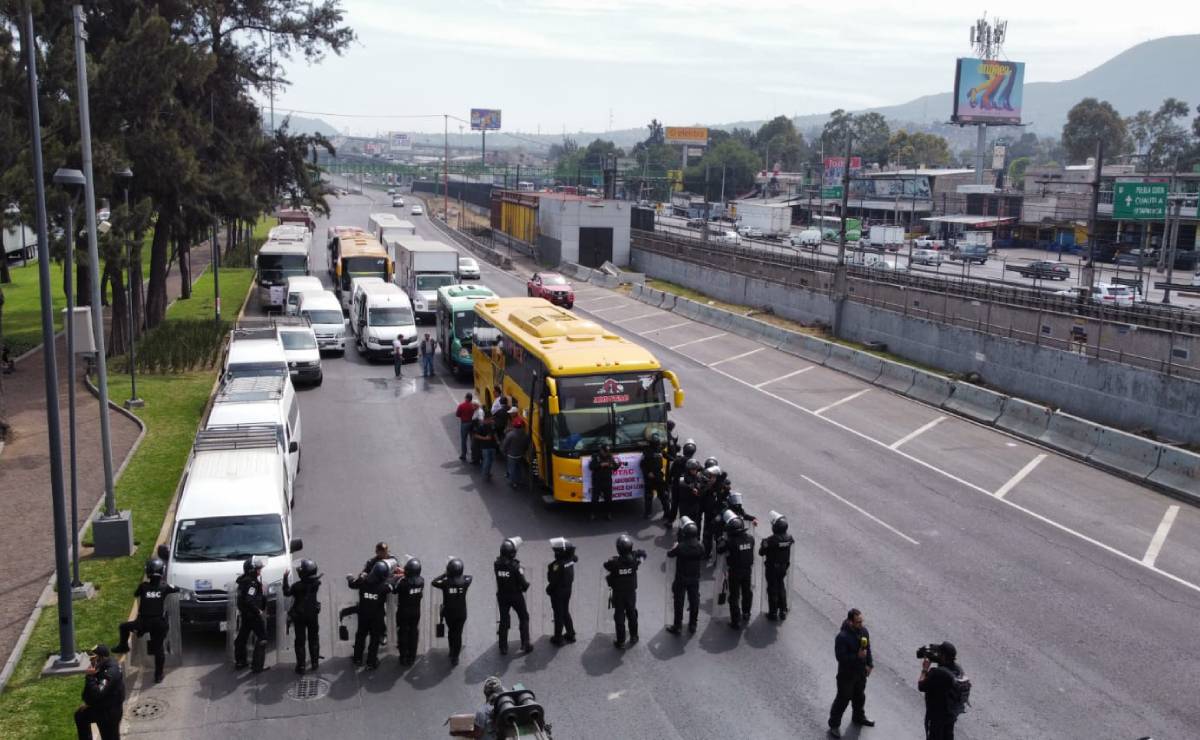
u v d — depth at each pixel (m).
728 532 14.85
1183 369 28.53
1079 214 90.12
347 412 28.27
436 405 29.42
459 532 18.59
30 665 13.01
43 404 28.34
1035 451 25.45
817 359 37.28
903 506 20.56
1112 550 18.39
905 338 37.09
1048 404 29.81
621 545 14.06
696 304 48.50
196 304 49.12
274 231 60.97
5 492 20.31
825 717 12.34
